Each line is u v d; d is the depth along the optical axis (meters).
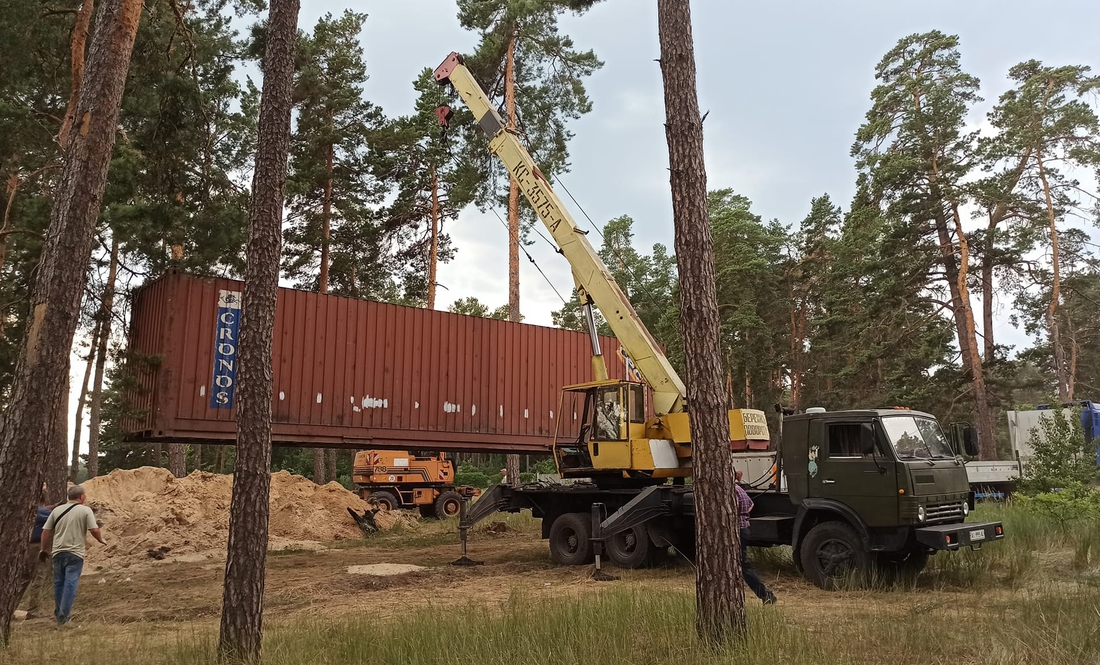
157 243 13.99
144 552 13.52
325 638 5.89
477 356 17.31
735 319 34.41
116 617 8.41
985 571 8.80
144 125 13.99
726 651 4.75
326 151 26.02
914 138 23.95
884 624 5.70
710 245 5.60
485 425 17.17
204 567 12.46
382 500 21.50
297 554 14.02
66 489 10.11
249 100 20.05
